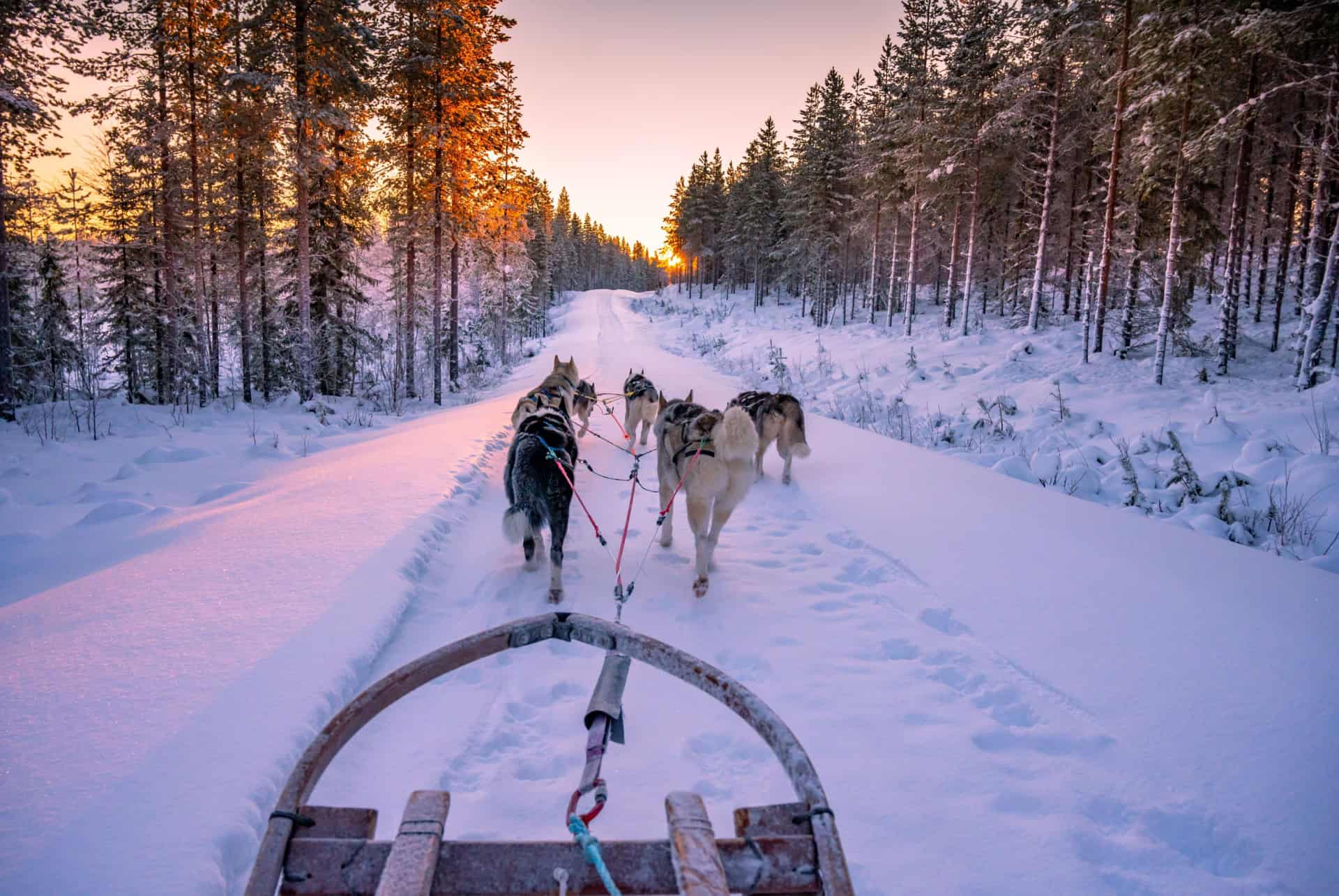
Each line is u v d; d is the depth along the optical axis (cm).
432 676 229
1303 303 1930
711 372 2797
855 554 661
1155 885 267
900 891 265
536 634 255
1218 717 366
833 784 329
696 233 8738
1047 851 286
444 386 2811
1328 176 1770
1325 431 1074
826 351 3144
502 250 3903
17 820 259
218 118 1811
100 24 1511
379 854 159
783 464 1076
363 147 2164
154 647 409
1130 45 2005
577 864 162
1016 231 3619
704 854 156
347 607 479
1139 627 475
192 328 2139
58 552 649
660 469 697
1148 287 2322
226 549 600
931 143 3128
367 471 941
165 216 2008
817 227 4712
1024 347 2270
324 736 191
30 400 1845
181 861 244
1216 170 2027
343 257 2412
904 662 454
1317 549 719
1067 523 725
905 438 1425
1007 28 2769
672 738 372
